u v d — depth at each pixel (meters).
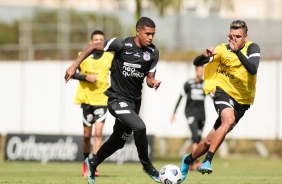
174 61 78.56
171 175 28.06
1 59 87.19
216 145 27.45
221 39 87.94
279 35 86.88
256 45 28.61
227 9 76.25
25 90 83.38
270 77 76.75
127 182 32.75
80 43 98.94
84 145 40.53
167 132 78.44
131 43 27.78
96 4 122.75
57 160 61.16
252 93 29.08
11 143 62.19
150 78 28.20
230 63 28.69
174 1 69.62
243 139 78.56
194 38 88.75
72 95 81.88
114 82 28.12
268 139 77.06
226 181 34.00
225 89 28.91
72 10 105.81
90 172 28.91
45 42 104.25
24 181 33.41
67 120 82.00
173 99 78.44
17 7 112.81
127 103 27.91
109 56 40.31
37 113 82.88
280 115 76.62
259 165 63.62
